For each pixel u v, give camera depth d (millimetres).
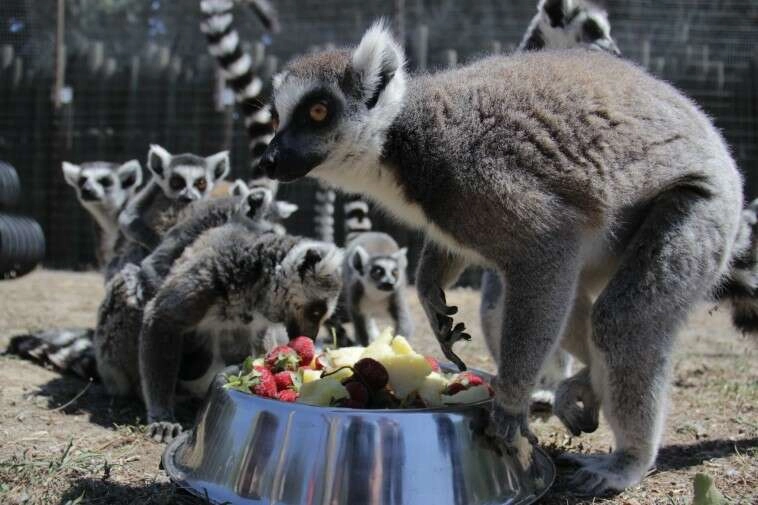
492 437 891
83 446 1030
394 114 923
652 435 919
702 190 932
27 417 1106
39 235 1728
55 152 2832
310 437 855
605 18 1351
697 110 979
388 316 1691
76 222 2863
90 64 2857
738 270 1051
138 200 1588
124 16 3076
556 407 990
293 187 2748
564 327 893
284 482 852
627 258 922
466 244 902
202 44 2908
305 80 933
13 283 2285
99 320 1232
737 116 2537
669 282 910
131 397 1225
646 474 958
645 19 2582
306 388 909
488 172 875
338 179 954
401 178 920
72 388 1238
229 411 900
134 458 1007
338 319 1646
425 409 868
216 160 1731
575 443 1067
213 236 1169
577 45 1337
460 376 963
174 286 1121
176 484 909
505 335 886
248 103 1810
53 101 2789
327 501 842
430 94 924
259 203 1327
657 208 931
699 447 1042
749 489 941
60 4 2717
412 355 959
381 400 915
